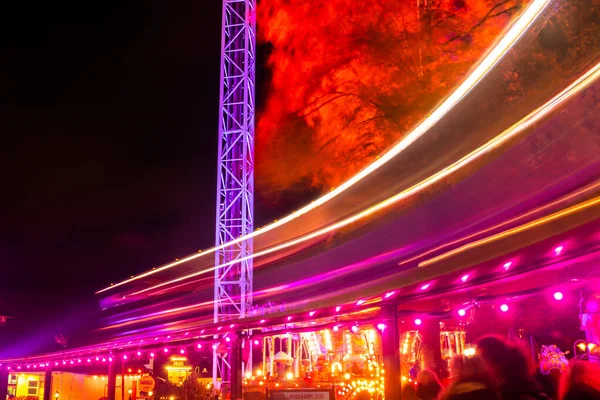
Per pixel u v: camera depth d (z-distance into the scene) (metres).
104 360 18.75
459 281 6.98
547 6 13.37
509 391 4.51
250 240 27.70
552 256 5.69
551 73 13.70
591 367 4.88
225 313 26.72
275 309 13.82
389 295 8.20
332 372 12.26
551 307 9.38
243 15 30.16
